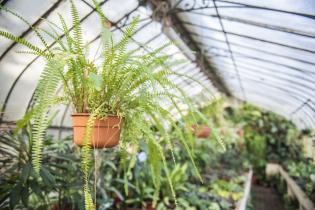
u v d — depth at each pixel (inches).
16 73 102.0
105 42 58.4
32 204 111.7
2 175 92.1
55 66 52.2
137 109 65.2
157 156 71.8
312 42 100.2
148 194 129.0
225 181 190.9
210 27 133.3
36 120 50.9
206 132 161.6
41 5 84.6
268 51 131.0
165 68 65.5
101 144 61.9
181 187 139.2
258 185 346.3
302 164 243.9
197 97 179.5
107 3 98.6
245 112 365.7
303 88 169.9
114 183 134.6
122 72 61.7
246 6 97.5
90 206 52.2
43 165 87.4
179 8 122.4
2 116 109.8
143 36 130.1
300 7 82.4
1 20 83.0
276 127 352.5
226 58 178.2
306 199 175.8
